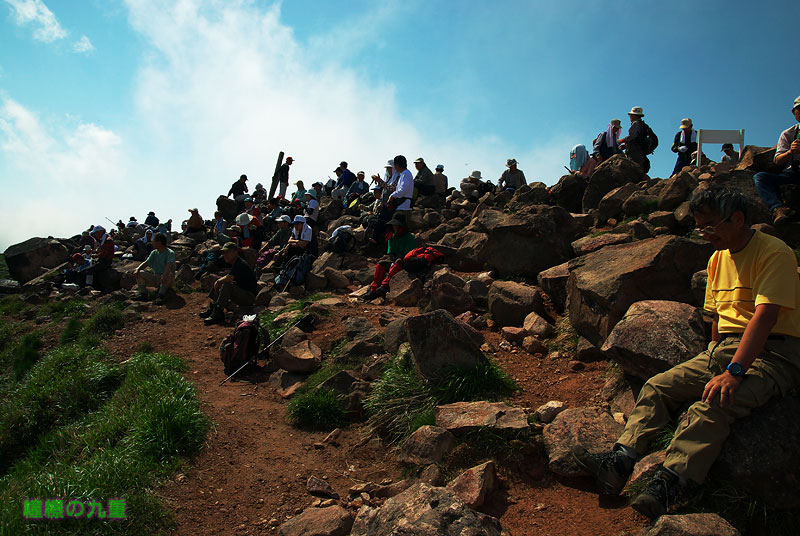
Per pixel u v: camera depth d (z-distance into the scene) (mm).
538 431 3770
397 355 5277
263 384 5984
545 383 4715
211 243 15258
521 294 6176
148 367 6137
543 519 3070
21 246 16078
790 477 2564
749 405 2641
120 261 15523
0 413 5859
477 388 4477
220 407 5168
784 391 2711
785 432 2635
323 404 4832
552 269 6684
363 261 10922
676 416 3094
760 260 2693
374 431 4473
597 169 9531
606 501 3109
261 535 3230
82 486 3422
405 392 4613
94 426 4676
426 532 2572
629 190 8617
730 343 2824
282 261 10891
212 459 4055
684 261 4762
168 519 3270
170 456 3922
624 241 6730
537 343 5402
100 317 8750
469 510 2691
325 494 3637
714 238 2822
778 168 6930
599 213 8719
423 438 3797
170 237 18453
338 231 11305
